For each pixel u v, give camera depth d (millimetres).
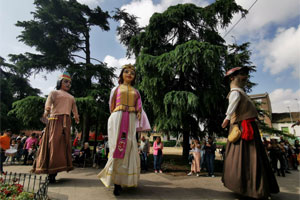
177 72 9102
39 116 10102
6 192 3131
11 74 22047
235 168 3580
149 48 10828
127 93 4121
